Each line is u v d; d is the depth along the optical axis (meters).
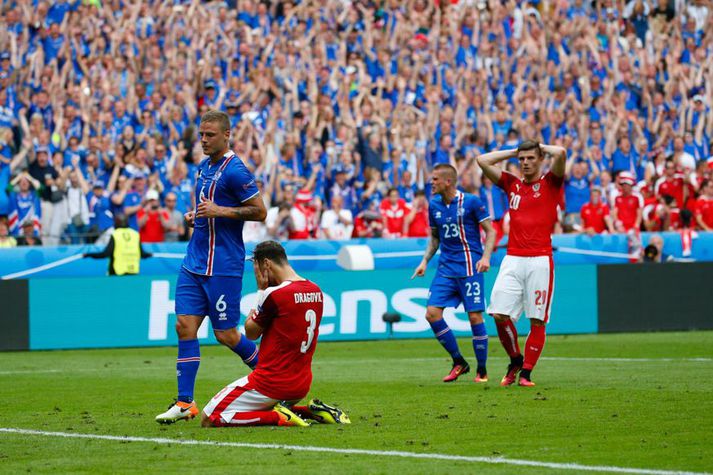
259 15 60.97
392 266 47.19
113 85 54.22
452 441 17.30
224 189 20.42
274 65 57.25
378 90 58.84
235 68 57.03
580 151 60.53
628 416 20.03
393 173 55.31
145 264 45.12
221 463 15.46
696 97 64.00
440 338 27.86
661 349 37.41
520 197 26.17
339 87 58.12
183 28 57.75
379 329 44.31
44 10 55.81
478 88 61.28
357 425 19.27
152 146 51.75
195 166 52.47
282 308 18.92
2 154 50.22
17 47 54.31
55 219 48.62
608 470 14.56
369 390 25.64
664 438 17.38
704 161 57.56
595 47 65.50
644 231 53.53
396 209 51.00
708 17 69.38
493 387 25.89
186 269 20.56
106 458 16.09
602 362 32.53
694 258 51.06
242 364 34.00
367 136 55.38
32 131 50.19
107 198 49.16
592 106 63.34
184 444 17.28
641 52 67.00
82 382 28.81
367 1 64.62
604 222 52.56
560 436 17.70
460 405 22.17
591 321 46.25
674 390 24.41
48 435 18.66
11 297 41.22
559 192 26.11
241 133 54.16
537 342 25.86
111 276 42.38
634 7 68.56
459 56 62.97
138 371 31.95
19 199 48.47
